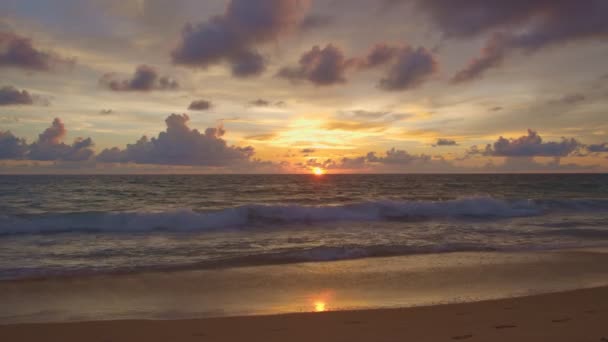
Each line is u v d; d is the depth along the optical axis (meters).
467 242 12.99
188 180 73.19
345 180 77.50
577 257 10.84
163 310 6.63
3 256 10.83
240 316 6.04
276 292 7.69
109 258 10.63
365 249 11.59
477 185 55.94
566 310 6.17
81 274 8.98
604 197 35.28
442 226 16.78
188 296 7.43
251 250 11.80
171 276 8.85
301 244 12.77
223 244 12.73
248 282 8.38
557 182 65.50
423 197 33.75
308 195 36.03
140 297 7.38
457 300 7.12
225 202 28.83
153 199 31.20
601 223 17.80
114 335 5.22
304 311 6.53
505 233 14.96
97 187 46.34
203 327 5.52
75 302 7.08
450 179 83.31
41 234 14.48
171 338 5.08
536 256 10.94
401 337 4.90
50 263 10.02
